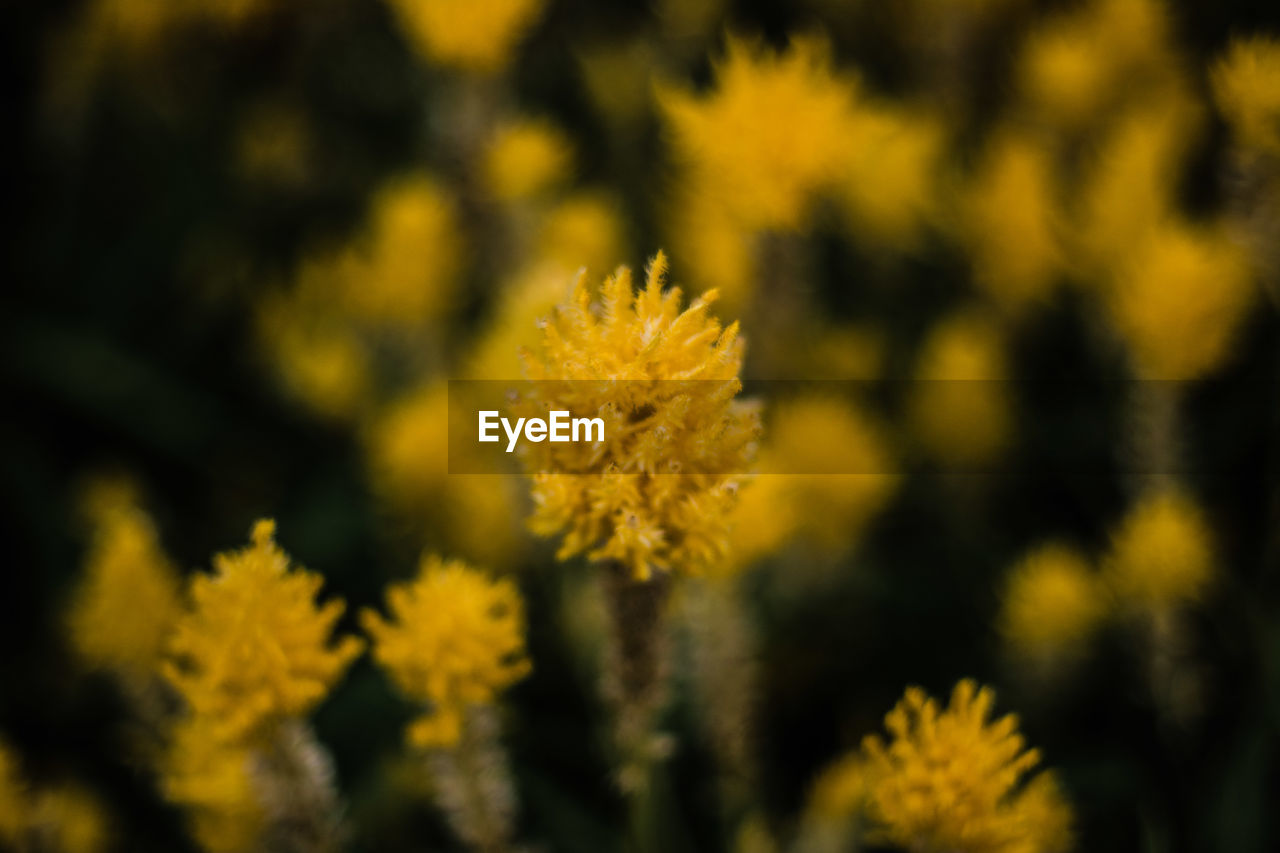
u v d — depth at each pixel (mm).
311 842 478
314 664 450
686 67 1021
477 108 726
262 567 446
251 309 1098
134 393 1073
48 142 1216
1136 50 806
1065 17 952
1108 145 779
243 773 496
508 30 688
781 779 773
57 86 1145
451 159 733
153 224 1185
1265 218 646
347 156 1185
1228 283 611
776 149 524
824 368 818
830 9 1021
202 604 446
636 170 1002
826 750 789
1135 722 752
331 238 1102
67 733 845
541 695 782
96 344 1094
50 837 537
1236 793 661
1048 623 702
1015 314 846
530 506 670
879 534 878
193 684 446
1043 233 749
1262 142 621
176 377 1109
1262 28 947
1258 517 822
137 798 787
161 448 1063
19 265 1195
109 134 1222
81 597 604
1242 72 623
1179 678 713
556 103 1126
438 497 714
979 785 432
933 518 895
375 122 1219
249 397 1103
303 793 474
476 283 860
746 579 707
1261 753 667
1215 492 833
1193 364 641
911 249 886
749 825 640
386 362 904
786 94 525
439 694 455
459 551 734
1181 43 931
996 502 886
